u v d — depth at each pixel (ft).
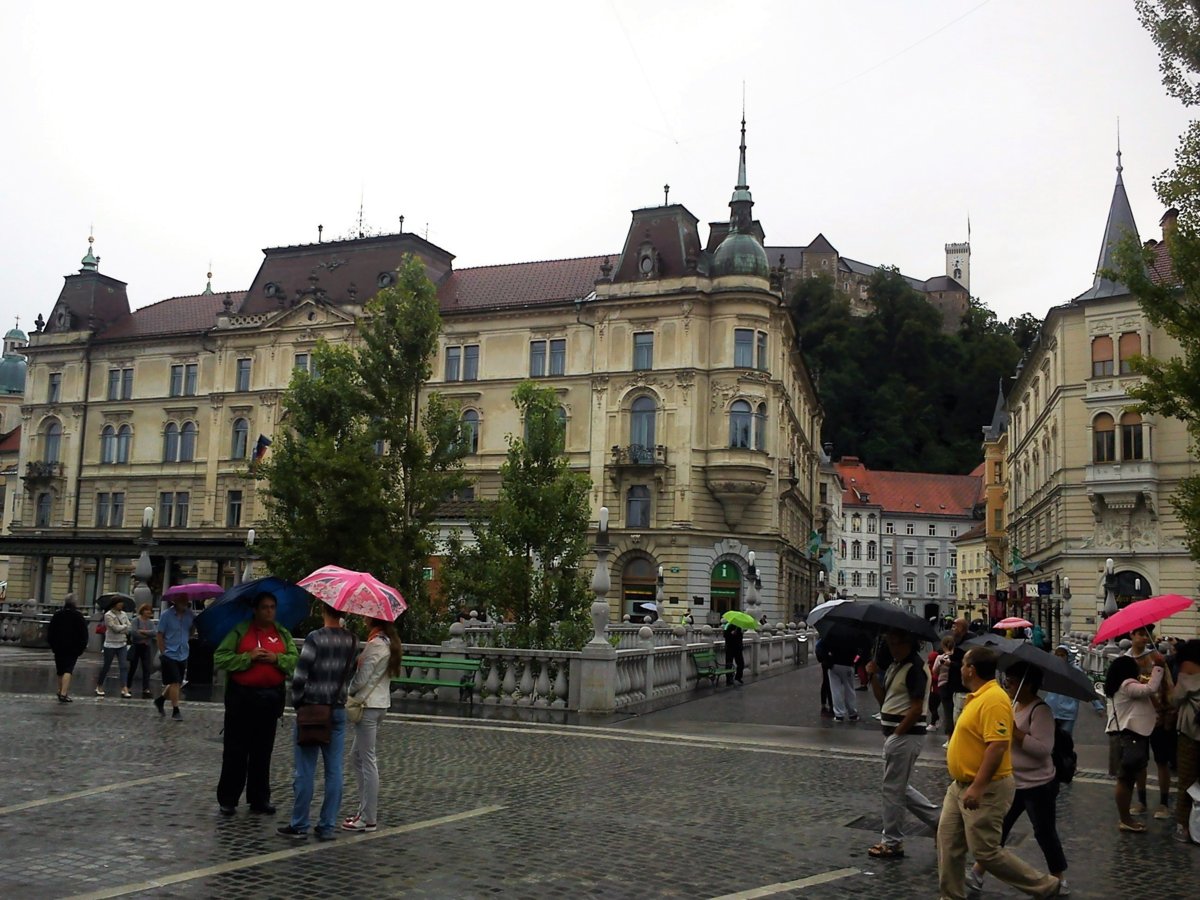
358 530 84.79
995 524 301.43
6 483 305.53
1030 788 29.32
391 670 34.65
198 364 223.71
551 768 47.32
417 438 89.97
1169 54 56.54
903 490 431.84
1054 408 179.73
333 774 32.65
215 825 33.65
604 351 186.91
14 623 126.93
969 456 441.27
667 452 180.24
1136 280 59.41
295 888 27.02
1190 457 157.17
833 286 465.06
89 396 235.61
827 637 47.57
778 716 70.23
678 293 181.78
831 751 54.90
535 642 79.77
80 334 238.68
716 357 181.57
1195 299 58.29
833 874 30.12
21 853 29.60
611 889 27.91
